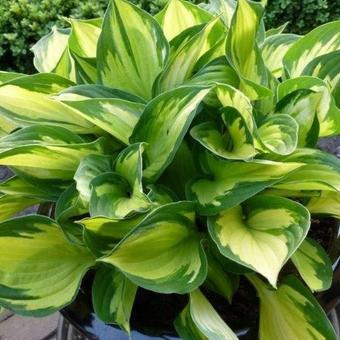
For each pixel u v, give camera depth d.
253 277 0.50
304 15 1.36
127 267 0.42
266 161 0.43
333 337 0.45
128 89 0.52
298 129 0.46
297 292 0.48
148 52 0.52
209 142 0.46
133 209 0.42
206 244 0.49
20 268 0.46
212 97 0.46
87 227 0.42
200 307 0.44
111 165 0.47
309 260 0.48
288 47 0.61
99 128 0.51
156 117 0.45
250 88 0.47
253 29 0.48
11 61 1.46
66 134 0.49
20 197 0.53
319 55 0.57
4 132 0.56
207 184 0.47
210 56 0.52
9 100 0.50
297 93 0.49
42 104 0.51
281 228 0.44
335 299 0.50
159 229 0.44
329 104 0.46
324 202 0.52
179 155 0.51
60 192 0.49
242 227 0.46
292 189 0.48
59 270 0.47
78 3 1.37
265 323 0.47
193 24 0.59
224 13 0.62
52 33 0.65
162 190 0.47
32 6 1.37
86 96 0.48
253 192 0.44
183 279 0.43
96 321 0.47
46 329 0.95
